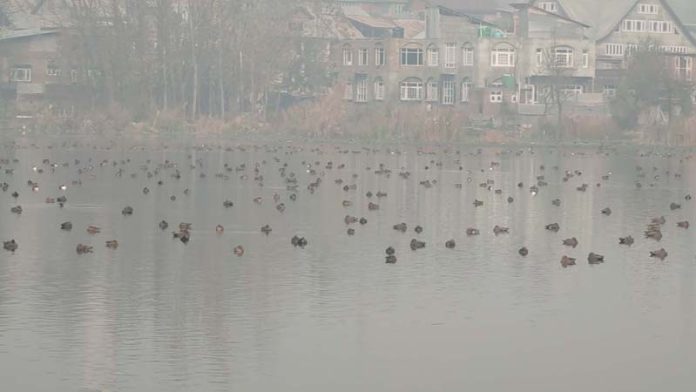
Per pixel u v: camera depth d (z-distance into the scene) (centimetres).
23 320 5025
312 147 17000
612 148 17762
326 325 5003
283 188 10462
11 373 4281
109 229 7600
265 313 5200
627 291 5753
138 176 11500
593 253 6606
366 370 4375
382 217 8481
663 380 4288
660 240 7494
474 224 8181
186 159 14000
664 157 16225
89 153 14862
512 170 13288
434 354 4591
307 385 4197
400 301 5472
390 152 15838
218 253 6694
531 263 6525
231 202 8912
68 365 4384
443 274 6147
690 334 4916
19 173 11625
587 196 10338
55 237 7238
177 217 8262
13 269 6138
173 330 4884
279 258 6556
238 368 4372
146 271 6112
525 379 4294
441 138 19062
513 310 5322
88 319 5050
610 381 4281
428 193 10331
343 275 6072
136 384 4178
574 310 5338
